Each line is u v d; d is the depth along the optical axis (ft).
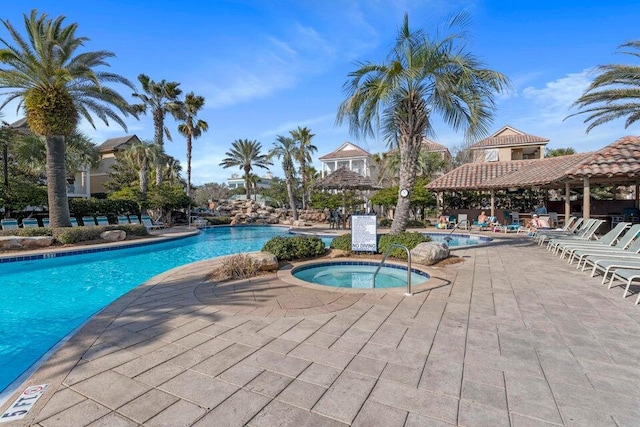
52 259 37.52
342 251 32.73
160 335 13.10
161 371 10.21
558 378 9.62
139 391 9.10
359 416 7.91
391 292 19.22
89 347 11.99
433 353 11.28
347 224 81.66
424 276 25.09
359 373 9.96
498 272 24.61
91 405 8.47
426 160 91.61
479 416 7.89
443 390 9.00
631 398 8.61
